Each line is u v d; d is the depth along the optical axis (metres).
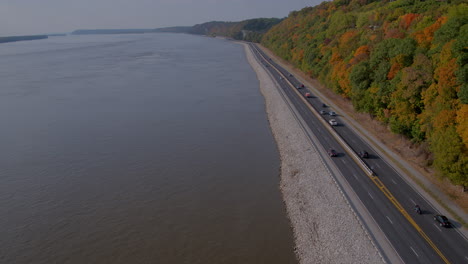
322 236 52.59
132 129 105.00
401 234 49.31
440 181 60.50
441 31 72.56
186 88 161.00
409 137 76.69
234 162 83.00
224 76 193.38
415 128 71.62
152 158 85.12
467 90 56.53
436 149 58.75
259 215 61.78
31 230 58.81
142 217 62.16
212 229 58.50
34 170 79.00
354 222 52.78
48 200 67.31
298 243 53.47
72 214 63.03
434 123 62.19
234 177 75.69
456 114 58.03
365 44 113.19
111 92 152.25
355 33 128.12
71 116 117.38
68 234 57.78
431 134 64.19
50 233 58.03
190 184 73.12
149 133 101.75
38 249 54.44
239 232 57.47
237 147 91.75
